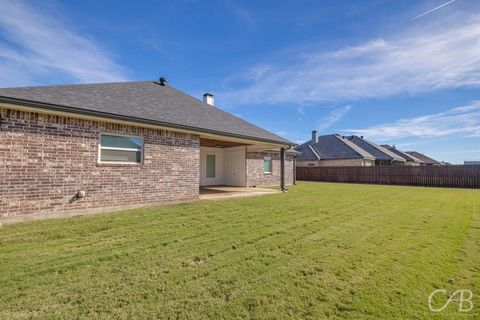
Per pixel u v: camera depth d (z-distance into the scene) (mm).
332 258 4215
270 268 3811
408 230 5980
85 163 7168
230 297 2992
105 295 2984
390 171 23000
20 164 6156
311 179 27953
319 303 2893
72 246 4602
